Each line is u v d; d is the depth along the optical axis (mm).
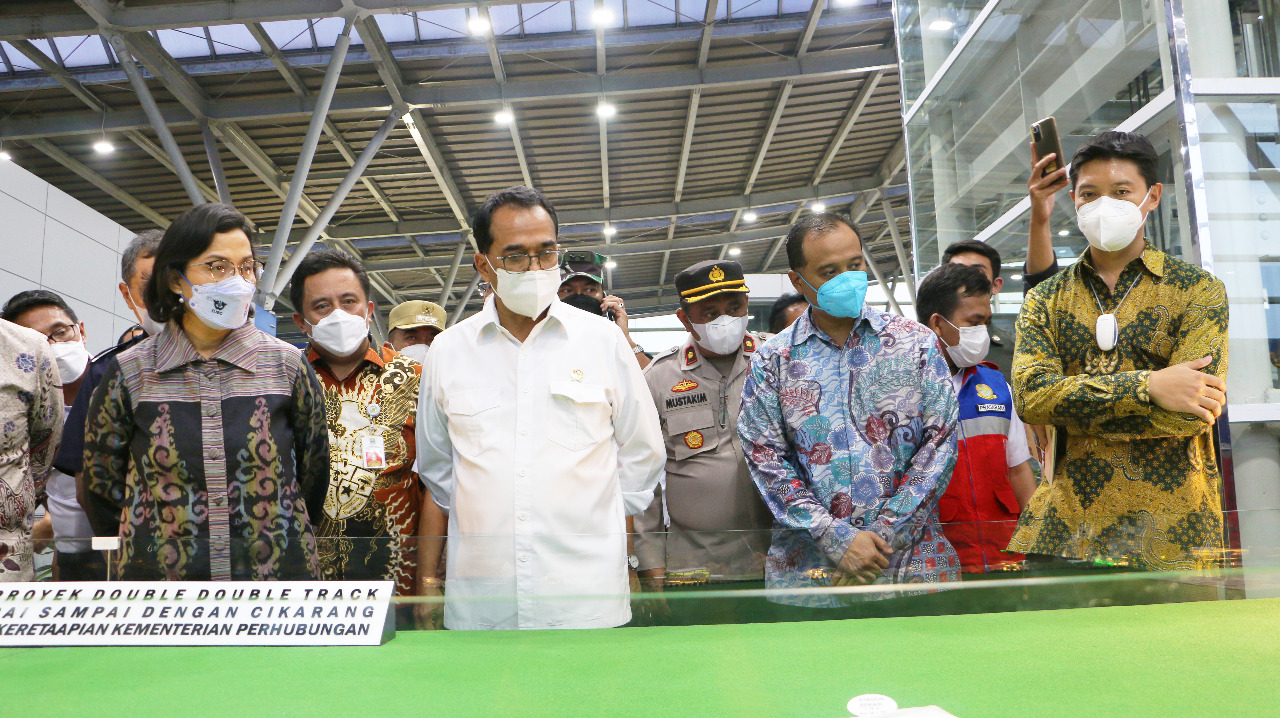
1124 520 1768
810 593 1664
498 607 1640
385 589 1606
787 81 12609
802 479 2385
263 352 2076
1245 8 3115
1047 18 3961
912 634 1534
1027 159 4164
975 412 2939
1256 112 3016
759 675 1312
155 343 2029
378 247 18516
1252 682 1225
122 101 11641
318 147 13422
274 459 2002
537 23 10805
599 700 1219
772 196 17234
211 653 1520
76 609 1592
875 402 2305
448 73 11594
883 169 16625
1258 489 2836
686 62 12016
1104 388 1997
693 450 3016
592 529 2125
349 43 9750
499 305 2314
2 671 1426
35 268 9672
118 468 2006
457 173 15031
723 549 1658
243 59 10875
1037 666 1321
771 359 2439
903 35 5738
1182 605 1709
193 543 1629
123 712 1213
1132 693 1190
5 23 9211
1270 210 2963
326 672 1386
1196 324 2045
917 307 3137
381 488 2613
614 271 22000
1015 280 4273
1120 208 2084
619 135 14062
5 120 11773
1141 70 3279
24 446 2512
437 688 1293
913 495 2146
